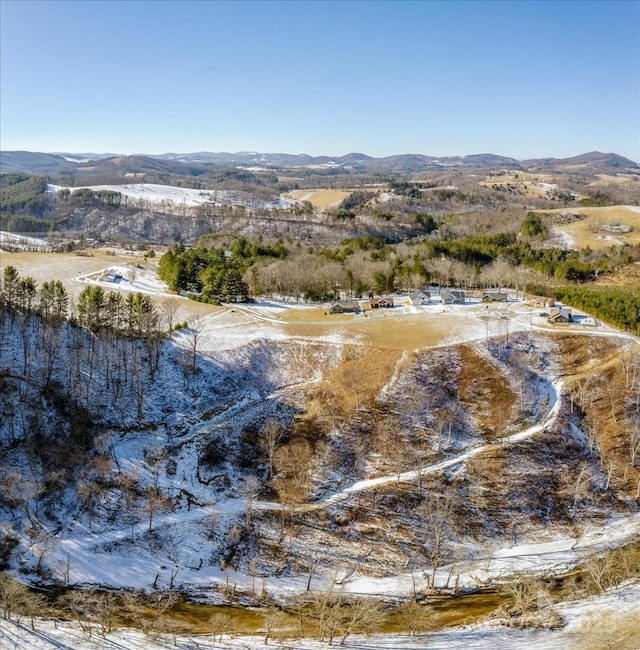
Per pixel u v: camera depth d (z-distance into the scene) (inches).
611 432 4424.2
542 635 2736.2
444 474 4025.6
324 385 4891.7
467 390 4766.2
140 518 3592.5
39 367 4530.0
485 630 2802.7
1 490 3516.2
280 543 3511.3
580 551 3533.5
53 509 3535.9
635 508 3907.5
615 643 2650.1
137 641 2650.1
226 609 3026.6
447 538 3622.0
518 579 3260.3
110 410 4414.4
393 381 4805.6
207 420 4559.5
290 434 4399.6
